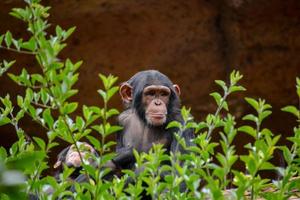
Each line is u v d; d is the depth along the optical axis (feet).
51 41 18.57
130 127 34.99
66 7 68.80
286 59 70.90
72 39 70.33
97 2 69.00
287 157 18.30
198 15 70.95
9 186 10.50
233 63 71.36
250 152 17.54
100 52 70.90
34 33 18.17
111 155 18.61
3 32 69.77
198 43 71.41
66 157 31.19
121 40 70.59
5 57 71.05
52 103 19.31
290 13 69.67
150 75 35.32
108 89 18.58
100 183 18.29
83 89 71.67
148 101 34.50
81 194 18.95
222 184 16.94
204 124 21.16
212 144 19.72
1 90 72.33
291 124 73.56
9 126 73.00
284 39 70.59
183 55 71.46
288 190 17.90
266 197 17.88
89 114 19.34
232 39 71.05
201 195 16.65
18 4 68.13
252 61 71.05
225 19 70.95
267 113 18.47
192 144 31.65
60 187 18.86
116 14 69.51
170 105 34.73
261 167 17.02
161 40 70.95
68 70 18.45
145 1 69.67
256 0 69.15
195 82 71.92
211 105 72.08
